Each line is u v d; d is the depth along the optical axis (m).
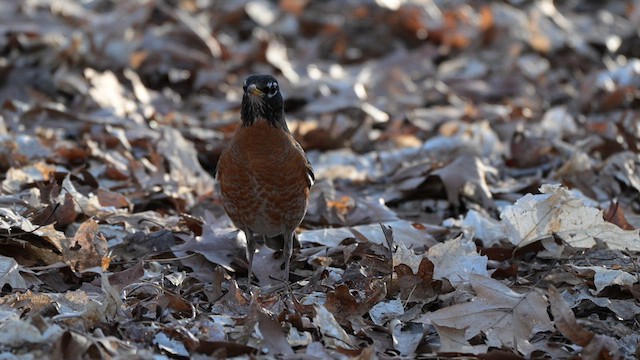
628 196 12.68
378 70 18.97
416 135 15.61
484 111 16.31
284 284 9.70
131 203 11.30
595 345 7.80
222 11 21.44
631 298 9.38
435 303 9.10
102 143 13.47
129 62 17.17
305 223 11.48
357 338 8.27
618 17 23.20
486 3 23.30
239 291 8.87
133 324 7.93
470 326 8.33
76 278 9.12
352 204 11.92
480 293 8.55
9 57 16.62
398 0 22.03
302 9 21.69
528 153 13.95
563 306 7.95
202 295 9.32
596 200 12.29
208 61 17.95
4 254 9.29
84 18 18.67
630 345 8.44
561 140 14.66
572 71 19.69
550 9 21.30
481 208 12.27
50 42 16.98
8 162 12.10
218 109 16.28
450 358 7.88
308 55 19.89
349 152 14.47
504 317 8.40
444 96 17.67
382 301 8.94
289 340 7.96
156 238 10.18
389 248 9.52
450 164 12.51
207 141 14.37
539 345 8.26
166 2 21.08
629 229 10.92
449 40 20.55
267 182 9.52
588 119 16.36
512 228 9.81
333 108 16.03
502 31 20.25
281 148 9.48
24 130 13.84
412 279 9.09
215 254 10.07
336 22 21.31
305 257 10.41
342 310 8.66
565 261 10.15
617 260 10.13
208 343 7.59
